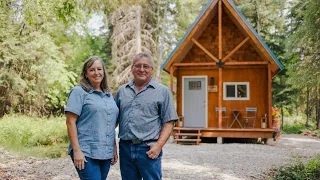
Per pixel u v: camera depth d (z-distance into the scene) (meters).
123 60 27.36
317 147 12.71
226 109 14.98
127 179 3.83
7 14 17.56
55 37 24.34
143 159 3.70
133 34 27.38
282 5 26.09
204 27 15.07
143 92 3.77
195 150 11.42
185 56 15.48
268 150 11.48
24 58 19.78
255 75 14.91
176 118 3.81
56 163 8.53
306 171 6.81
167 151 11.12
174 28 29.64
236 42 15.13
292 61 23.80
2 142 12.44
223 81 15.09
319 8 17.58
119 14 26.77
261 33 26.06
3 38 19.25
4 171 7.44
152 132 3.73
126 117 3.76
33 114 22.41
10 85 20.03
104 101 3.68
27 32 19.91
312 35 18.47
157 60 28.45
